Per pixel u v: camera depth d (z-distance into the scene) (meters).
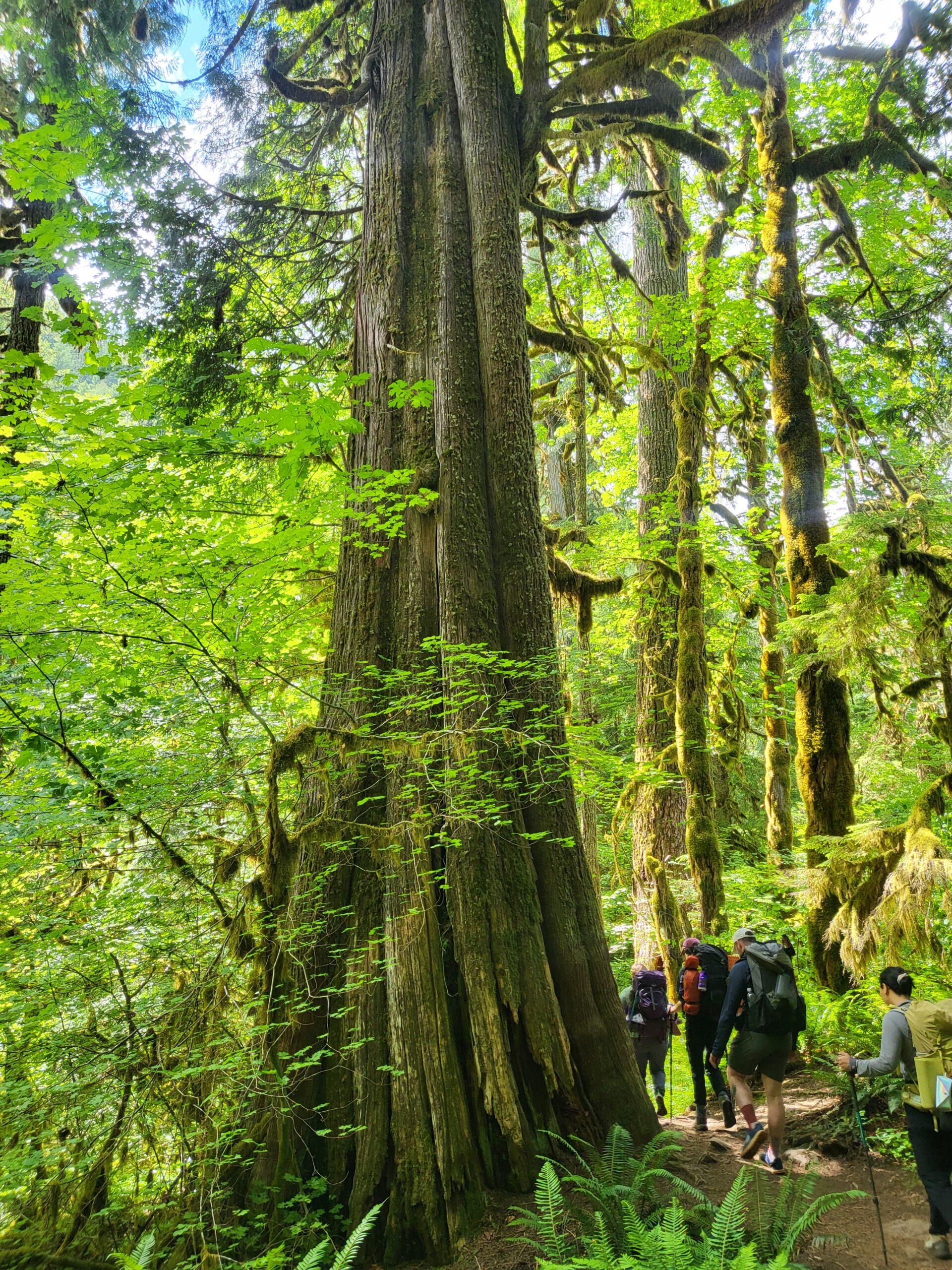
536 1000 5.14
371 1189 4.51
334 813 5.58
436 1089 4.71
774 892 8.66
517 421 6.71
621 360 11.16
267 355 8.94
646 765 8.82
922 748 7.65
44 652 5.52
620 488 17.94
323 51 10.14
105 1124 4.26
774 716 11.16
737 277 11.70
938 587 6.69
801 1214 3.82
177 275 8.77
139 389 5.33
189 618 5.66
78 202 8.09
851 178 11.88
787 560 8.22
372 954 5.12
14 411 6.14
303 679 6.73
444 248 7.08
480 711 5.70
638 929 10.90
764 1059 5.02
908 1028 4.03
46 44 8.78
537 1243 3.79
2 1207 3.94
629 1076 5.24
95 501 5.48
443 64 7.75
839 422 10.12
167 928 5.13
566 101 9.98
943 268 8.52
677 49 8.20
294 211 9.30
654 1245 3.37
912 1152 4.88
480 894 5.26
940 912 5.55
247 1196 4.43
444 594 6.10
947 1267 3.71
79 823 5.20
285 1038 4.90
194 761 5.83
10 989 4.77
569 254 13.39
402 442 6.63
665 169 11.95
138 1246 3.37
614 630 14.58
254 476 8.31
